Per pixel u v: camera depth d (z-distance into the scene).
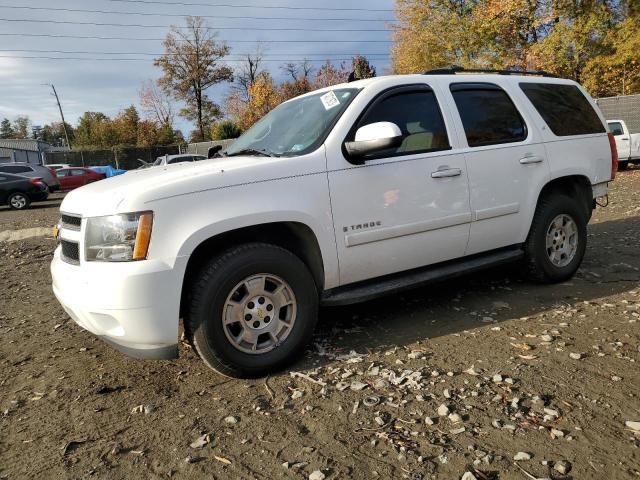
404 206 3.89
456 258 4.36
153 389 3.35
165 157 21.69
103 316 3.10
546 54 21.91
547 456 2.44
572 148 4.99
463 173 4.19
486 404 2.91
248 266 3.26
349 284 3.86
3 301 5.77
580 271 5.44
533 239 4.76
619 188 12.42
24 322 4.95
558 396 2.96
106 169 31.45
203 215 3.18
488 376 3.24
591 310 4.29
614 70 22.39
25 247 9.32
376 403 2.99
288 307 3.49
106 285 3.03
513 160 4.52
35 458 2.66
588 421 2.70
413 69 30.00
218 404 3.10
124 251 3.05
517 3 22.08
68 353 4.07
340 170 3.64
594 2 21.03
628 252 6.14
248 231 3.47
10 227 14.02
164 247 3.08
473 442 2.58
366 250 3.76
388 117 3.95
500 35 24.19
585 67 22.22
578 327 3.95
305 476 2.40
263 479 2.40
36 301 5.71
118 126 65.94
